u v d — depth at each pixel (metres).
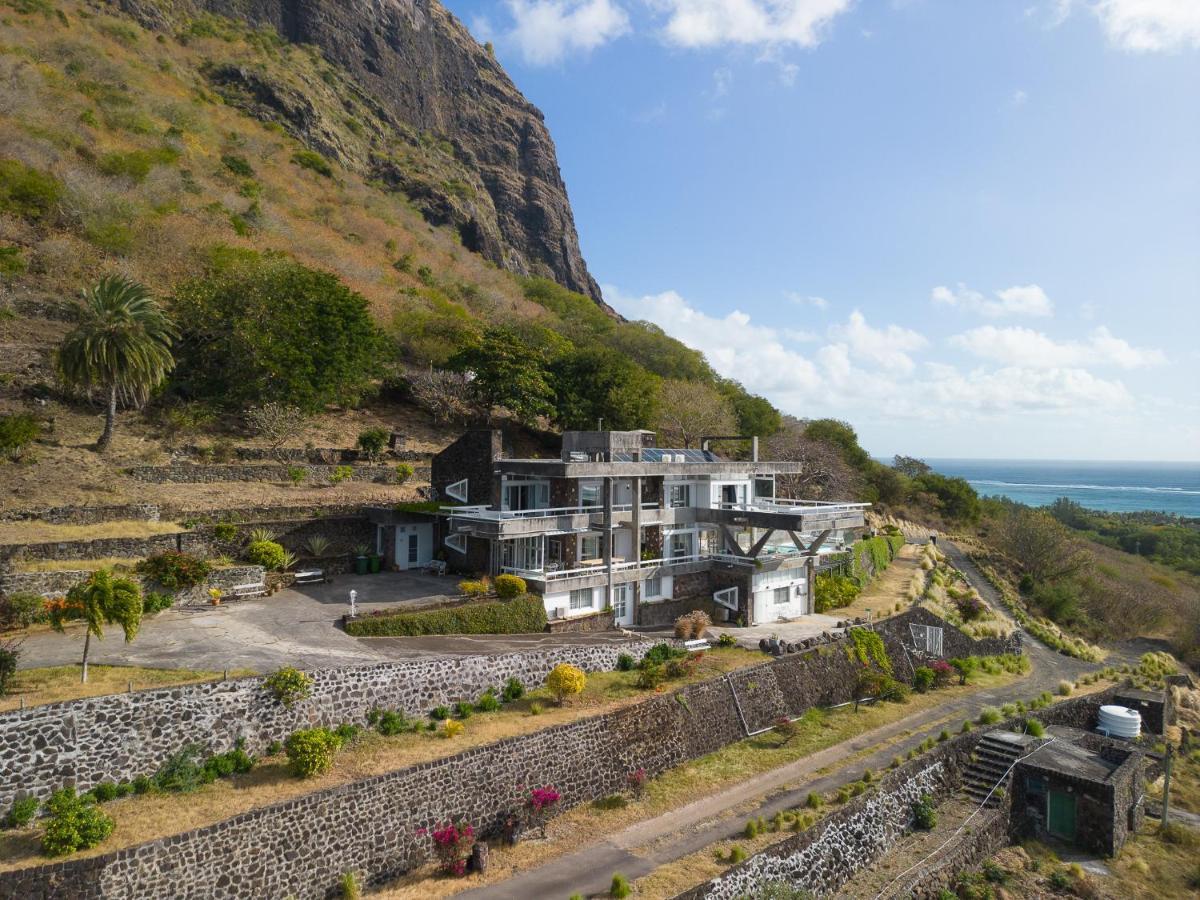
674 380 79.25
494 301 101.44
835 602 48.22
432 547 41.19
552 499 38.50
